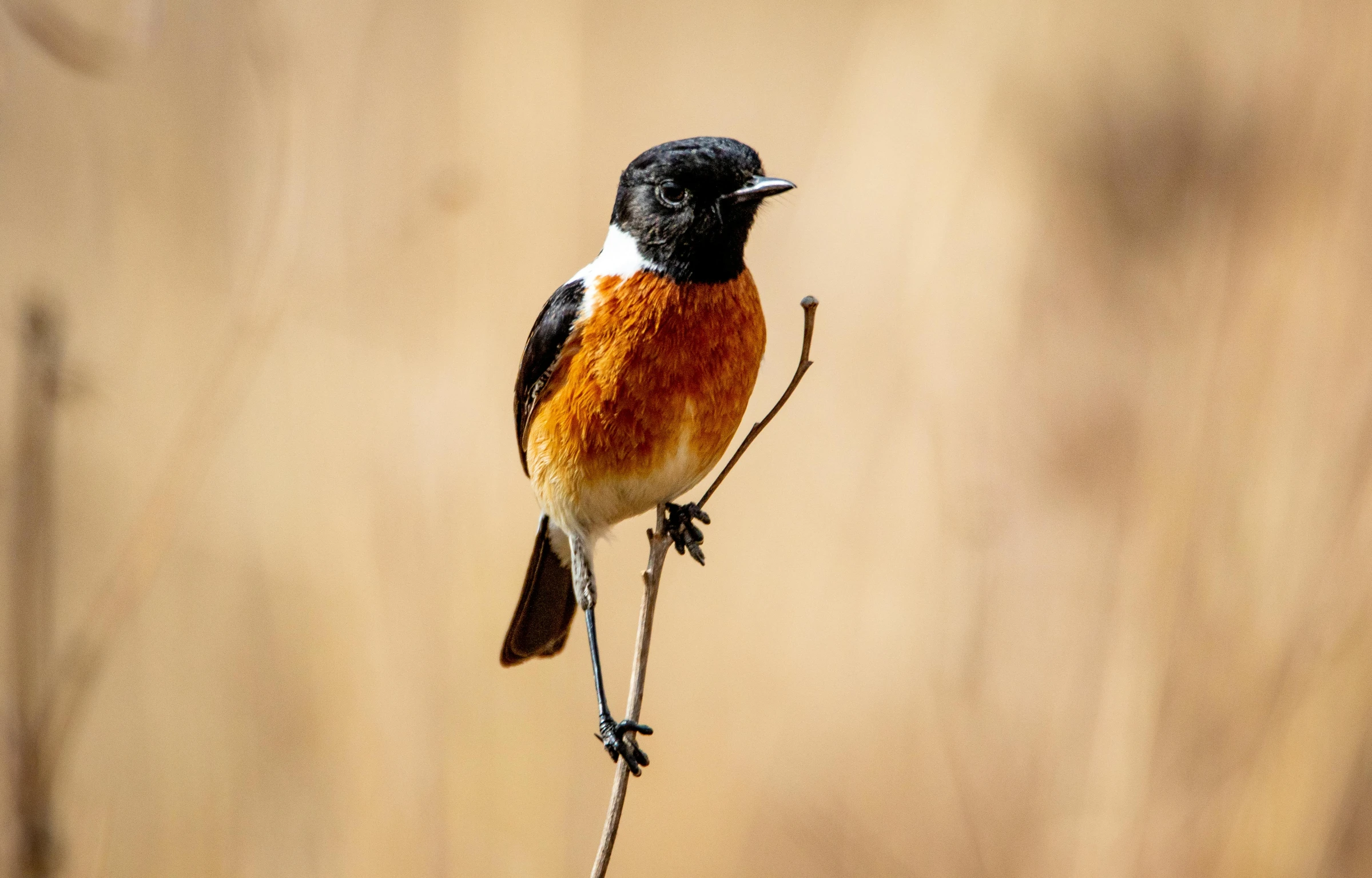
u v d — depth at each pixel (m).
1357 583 10.04
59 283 11.91
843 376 13.81
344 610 11.26
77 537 11.90
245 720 11.35
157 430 12.25
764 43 17.80
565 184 12.34
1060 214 13.34
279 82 11.23
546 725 11.24
